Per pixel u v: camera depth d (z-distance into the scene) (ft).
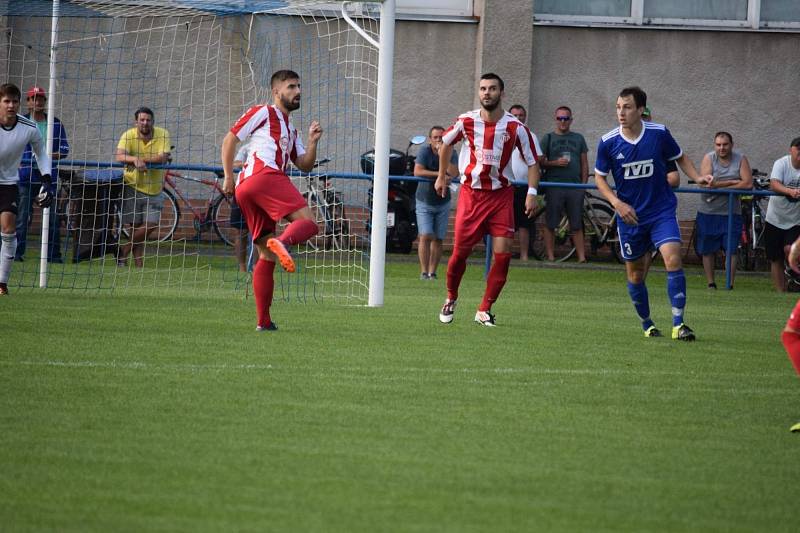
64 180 156.97
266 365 82.23
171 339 93.71
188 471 52.80
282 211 97.86
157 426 61.62
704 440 62.54
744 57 228.63
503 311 126.52
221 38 204.54
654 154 102.37
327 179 165.07
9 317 104.22
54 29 132.87
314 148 102.58
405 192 203.62
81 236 159.53
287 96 99.50
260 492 49.73
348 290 146.72
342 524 45.55
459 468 54.70
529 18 220.64
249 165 98.84
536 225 203.41
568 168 193.36
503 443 60.18
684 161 103.40
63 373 76.38
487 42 220.43
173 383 74.02
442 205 166.40
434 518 46.73
